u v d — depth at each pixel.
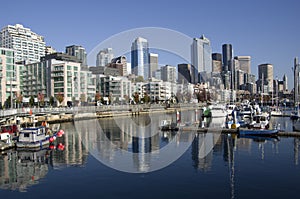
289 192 29.17
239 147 51.34
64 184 32.22
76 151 49.78
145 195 28.86
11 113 80.69
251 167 38.12
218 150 48.91
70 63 154.88
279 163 40.03
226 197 28.05
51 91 154.62
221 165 39.19
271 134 62.81
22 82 166.12
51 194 29.42
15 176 35.50
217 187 30.73
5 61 137.62
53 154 47.62
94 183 32.41
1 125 68.38
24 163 41.84
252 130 64.12
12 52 143.50
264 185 31.23
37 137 53.19
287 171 36.16
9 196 29.03
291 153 46.12
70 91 153.50
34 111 94.19
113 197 28.41
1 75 134.62
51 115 106.31
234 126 70.88
